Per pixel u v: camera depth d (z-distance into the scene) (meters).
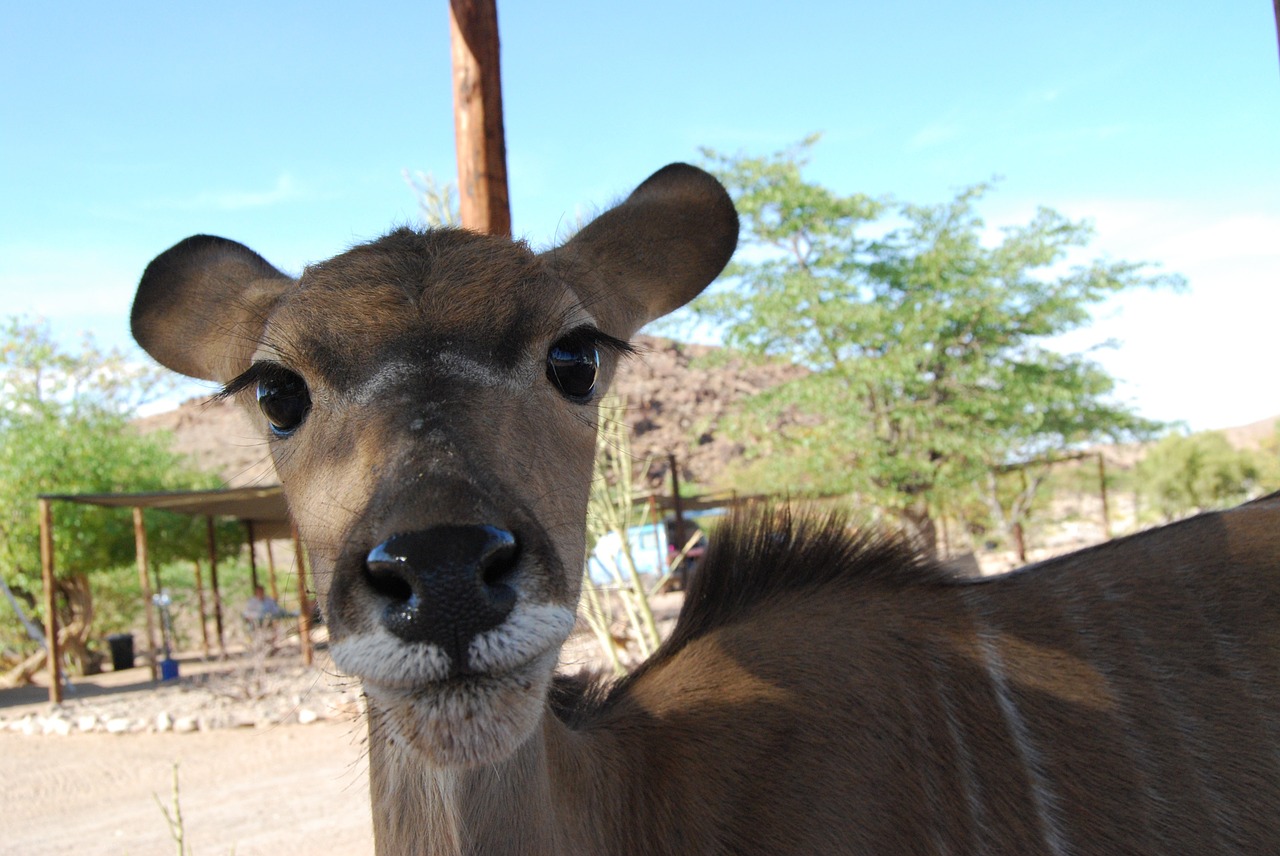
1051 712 2.23
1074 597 2.43
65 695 14.40
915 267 17.12
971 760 2.18
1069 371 17.81
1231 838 2.14
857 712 2.19
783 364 17.28
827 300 16.44
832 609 2.42
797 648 2.31
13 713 12.78
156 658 17.47
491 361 1.81
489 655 1.45
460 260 1.90
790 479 16.34
